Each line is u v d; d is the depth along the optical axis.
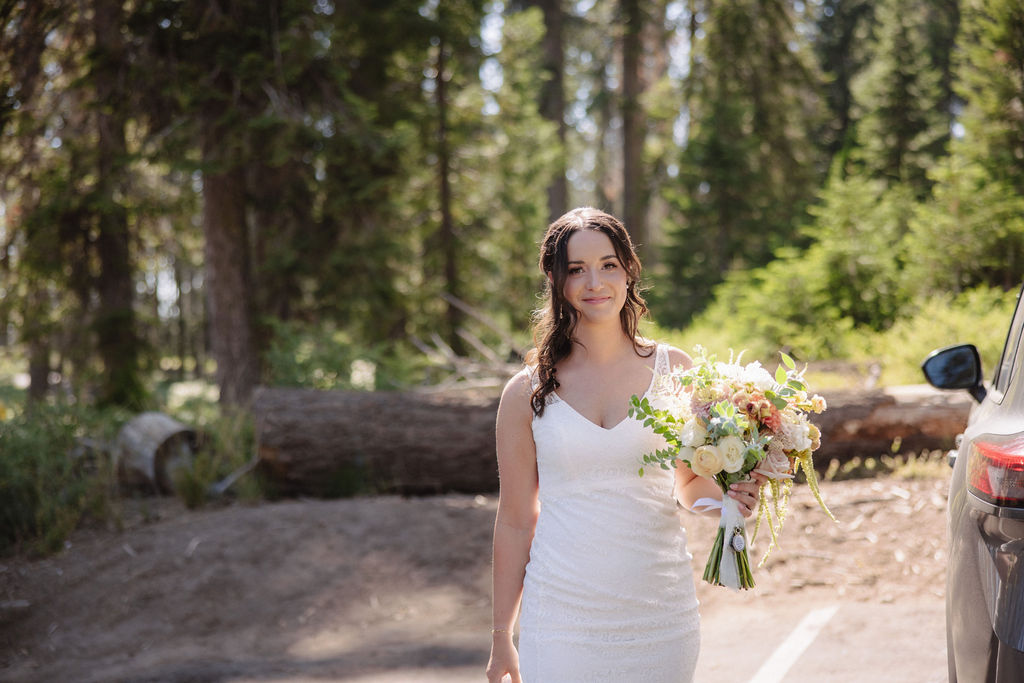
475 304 14.72
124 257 12.27
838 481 6.53
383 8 12.22
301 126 10.88
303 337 9.95
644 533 2.13
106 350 12.02
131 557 6.09
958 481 2.29
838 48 23.70
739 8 18.94
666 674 2.12
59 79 11.55
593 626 2.10
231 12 11.03
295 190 12.13
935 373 3.27
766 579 4.97
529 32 16.86
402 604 5.52
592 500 2.14
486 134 15.20
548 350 2.21
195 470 7.37
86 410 8.54
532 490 2.29
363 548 6.10
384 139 11.46
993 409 2.35
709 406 2.10
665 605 2.13
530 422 2.23
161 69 10.95
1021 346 2.36
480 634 5.06
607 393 2.20
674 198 18.12
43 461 6.98
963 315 8.16
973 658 2.01
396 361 10.34
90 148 11.67
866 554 5.04
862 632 4.16
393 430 7.16
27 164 11.41
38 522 6.48
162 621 5.39
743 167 17.55
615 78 25.70
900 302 9.87
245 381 12.11
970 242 9.50
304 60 11.02
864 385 8.05
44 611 5.52
